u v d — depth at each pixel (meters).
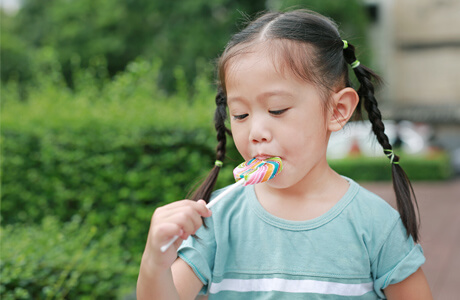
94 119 3.88
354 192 1.36
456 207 8.41
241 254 1.35
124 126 3.78
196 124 3.71
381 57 19.94
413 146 12.53
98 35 15.95
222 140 1.55
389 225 1.32
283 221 1.33
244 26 1.57
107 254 3.38
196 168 3.68
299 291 1.28
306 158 1.26
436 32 20.00
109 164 3.80
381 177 11.11
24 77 16.00
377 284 1.32
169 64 13.92
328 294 1.28
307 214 1.33
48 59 5.30
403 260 1.31
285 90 1.22
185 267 1.32
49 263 2.72
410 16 20.19
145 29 15.76
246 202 1.39
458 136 14.09
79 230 3.63
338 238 1.30
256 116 1.24
